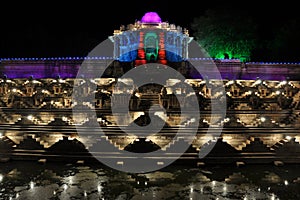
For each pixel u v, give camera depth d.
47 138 24.17
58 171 19.73
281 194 16.50
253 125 26.22
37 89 33.47
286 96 32.66
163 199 15.73
